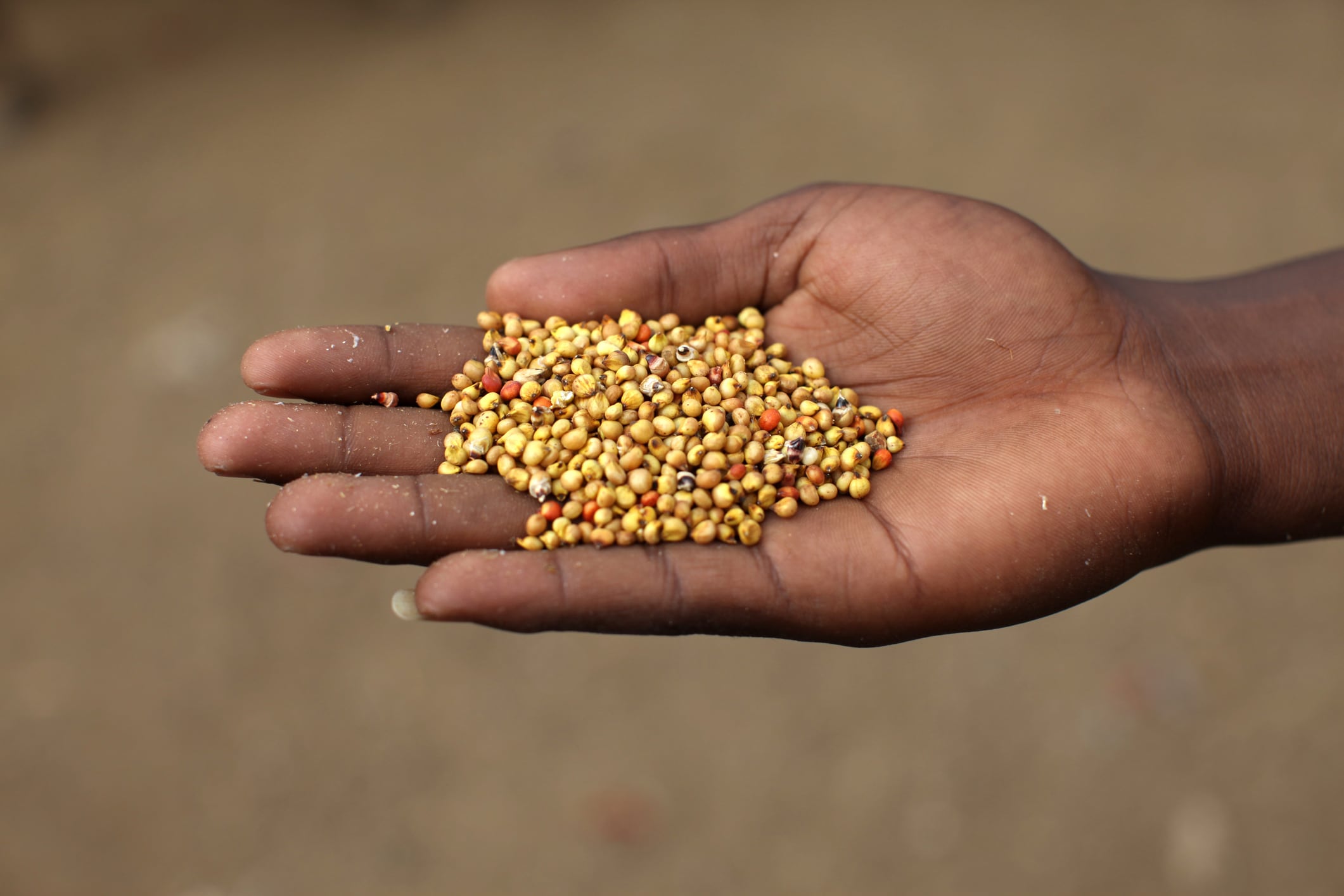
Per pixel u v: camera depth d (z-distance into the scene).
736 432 0.26
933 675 0.37
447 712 0.36
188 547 0.40
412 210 0.54
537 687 0.37
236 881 0.34
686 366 0.27
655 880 0.34
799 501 0.26
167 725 0.36
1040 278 0.26
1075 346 0.26
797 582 0.24
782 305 0.29
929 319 0.27
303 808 0.35
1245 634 0.37
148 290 0.50
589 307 0.28
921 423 0.27
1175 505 0.25
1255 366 0.26
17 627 0.38
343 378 0.26
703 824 0.35
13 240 0.54
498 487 0.25
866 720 0.36
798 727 0.36
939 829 0.34
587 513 0.25
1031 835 0.34
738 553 0.24
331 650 0.38
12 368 0.47
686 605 0.24
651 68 0.63
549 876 0.34
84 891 0.34
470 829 0.35
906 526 0.25
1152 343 0.26
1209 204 0.53
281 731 0.36
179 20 0.69
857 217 0.28
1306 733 0.36
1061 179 0.55
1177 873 0.34
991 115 0.59
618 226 0.53
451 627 0.38
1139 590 0.38
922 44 0.64
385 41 0.67
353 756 0.36
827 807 0.35
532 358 0.27
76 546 0.40
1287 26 0.65
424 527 0.24
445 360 0.27
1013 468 0.25
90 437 0.44
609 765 0.36
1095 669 0.37
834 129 0.58
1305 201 0.53
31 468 0.43
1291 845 0.34
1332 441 0.26
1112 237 0.52
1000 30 0.66
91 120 0.61
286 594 0.39
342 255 0.51
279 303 0.49
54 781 0.35
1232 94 0.60
